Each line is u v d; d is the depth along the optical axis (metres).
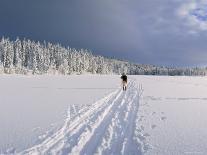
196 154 7.91
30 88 30.62
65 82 44.94
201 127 11.59
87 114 14.35
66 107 16.47
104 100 20.75
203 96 24.25
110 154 7.83
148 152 8.02
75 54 129.38
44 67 110.44
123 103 19.28
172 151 8.16
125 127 11.39
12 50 108.12
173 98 22.41
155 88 34.47
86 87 34.16
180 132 10.65
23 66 114.75
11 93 24.66
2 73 90.50
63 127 11.06
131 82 50.62
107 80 56.97
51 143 8.85
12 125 11.31
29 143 8.74
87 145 8.73
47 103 18.22
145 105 18.08
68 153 7.89
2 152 7.79
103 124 11.95
